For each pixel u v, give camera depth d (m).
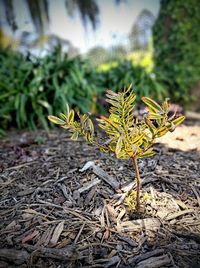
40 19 4.85
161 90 2.90
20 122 2.44
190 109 3.43
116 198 1.16
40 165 1.48
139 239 0.96
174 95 3.29
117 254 0.90
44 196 1.18
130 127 1.01
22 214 1.07
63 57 2.87
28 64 2.60
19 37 4.73
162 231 0.99
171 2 3.46
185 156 1.63
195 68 3.43
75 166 1.43
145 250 0.91
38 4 4.79
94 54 4.87
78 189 1.22
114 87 2.87
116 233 0.98
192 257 0.89
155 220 1.04
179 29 3.44
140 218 1.06
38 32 4.87
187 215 1.07
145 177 1.30
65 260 0.87
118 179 1.29
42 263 0.86
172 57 3.56
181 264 0.86
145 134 0.92
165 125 0.90
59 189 1.23
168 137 2.02
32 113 2.44
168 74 3.35
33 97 2.38
